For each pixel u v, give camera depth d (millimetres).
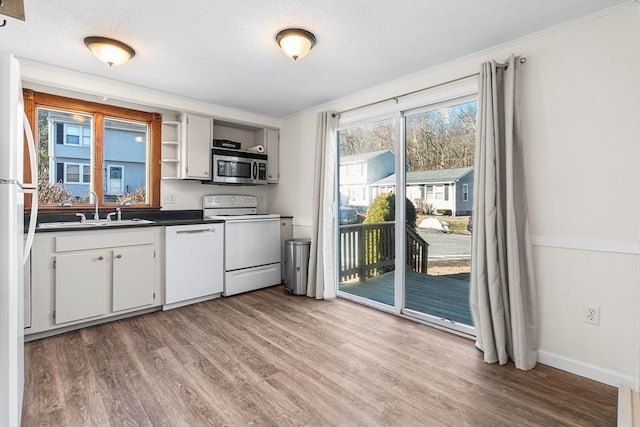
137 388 1850
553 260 2115
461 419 1604
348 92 3404
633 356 1838
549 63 2119
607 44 1902
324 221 3557
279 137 4492
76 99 3051
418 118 3002
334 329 2730
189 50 2461
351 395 1801
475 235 2309
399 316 3043
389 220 3297
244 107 3941
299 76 2975
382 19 2033
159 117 3586
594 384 1913
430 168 2938
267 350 2336
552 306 2123
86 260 2654
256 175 4188
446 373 2037
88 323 2744
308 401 1744
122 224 2908
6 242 1139
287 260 3861
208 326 2775
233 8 1924
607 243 1915
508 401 1749
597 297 1956
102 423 1560
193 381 1928
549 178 2117
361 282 3572
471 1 1846
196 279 3359
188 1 1856
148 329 2695
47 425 1540
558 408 1687
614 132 1888
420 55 2531
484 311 2211
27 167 2836
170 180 3740
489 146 2209
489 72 2242
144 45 2383
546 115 2129
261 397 1777
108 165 3324
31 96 2807
